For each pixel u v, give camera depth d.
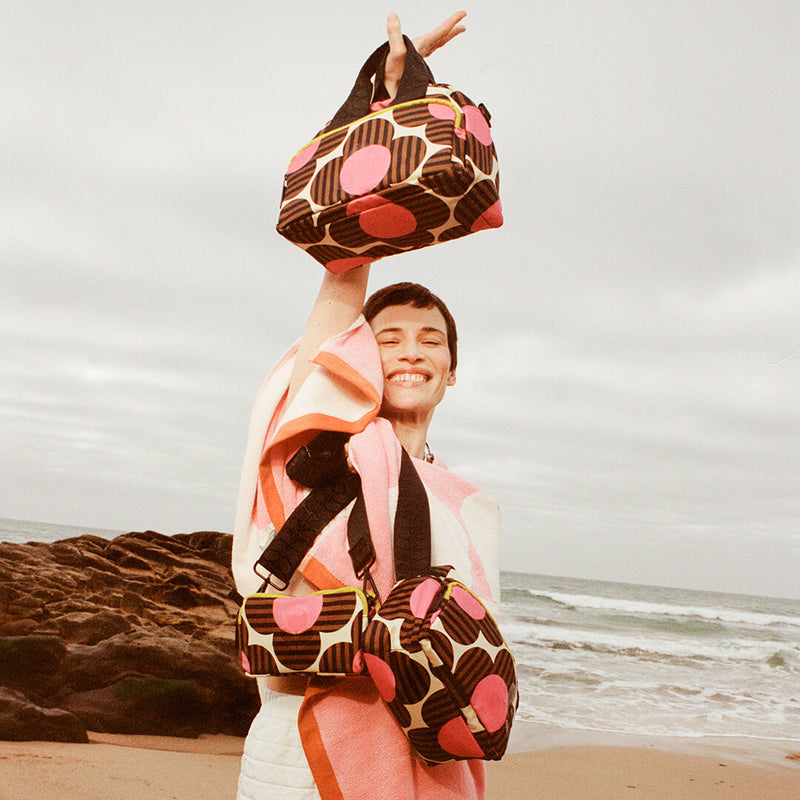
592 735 8.70
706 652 19.77
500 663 1.22
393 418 1.66
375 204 1.34
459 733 1.19
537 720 9.60
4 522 96.06
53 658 6.46
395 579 1.38
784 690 14.29
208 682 6.76
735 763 7.49
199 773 5.14
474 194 1.33
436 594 1.22
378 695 1.34
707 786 6.54
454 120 1.31
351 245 1.45
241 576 1.54
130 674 6.56
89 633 8.26
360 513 1.39
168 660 6.74
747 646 21.66
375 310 1.69
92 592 10.42
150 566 11.91
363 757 1.30
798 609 51.00
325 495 1.44
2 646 6.28
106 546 12.29
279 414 1.63
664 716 10.55
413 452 1.67
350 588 1.28
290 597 1.31
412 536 1.39
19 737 5.38
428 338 1.66
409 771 1.32
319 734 1.30
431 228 1.39
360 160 1.35
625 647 19.62
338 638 1.25
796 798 6.36
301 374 1.58
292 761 1.37
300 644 1.27
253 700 6.88
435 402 1.67
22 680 6.24
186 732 6.39
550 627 23.61
